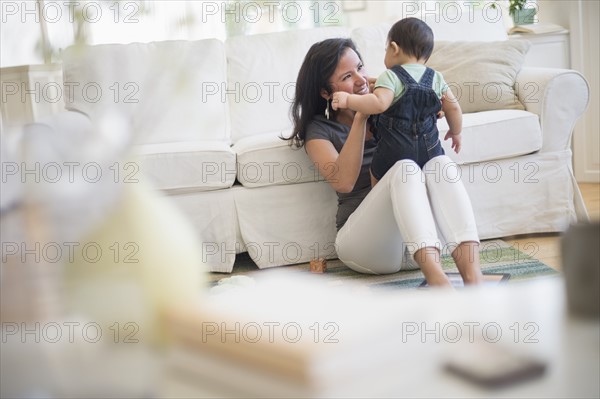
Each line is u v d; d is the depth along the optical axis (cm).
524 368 64
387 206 255
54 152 59
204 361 63
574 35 436
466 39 391
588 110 444
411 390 62
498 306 73
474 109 348
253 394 61
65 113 64
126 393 64
